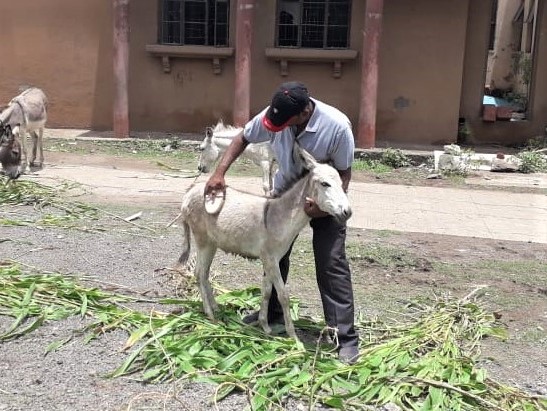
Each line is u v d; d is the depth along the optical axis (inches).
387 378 168.2
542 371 191.0
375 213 395.5
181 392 163.2
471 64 642.2
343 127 175.8
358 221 373.1
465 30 618.2
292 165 180.2
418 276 277.0
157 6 639.1
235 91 589.6
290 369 170.7
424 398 164.9
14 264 248.4
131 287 236.5
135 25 643.5
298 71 635.5
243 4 570.9
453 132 630.5
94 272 253.1
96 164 517.0
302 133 176.2
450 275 280.4
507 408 161.0
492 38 964.0
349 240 327.6
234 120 598.5
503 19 908.0
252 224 182.2
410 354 184.7
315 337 199.5
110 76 651.5
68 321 198.1
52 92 660.1
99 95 655.8
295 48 628.7
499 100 804.0
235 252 189.2
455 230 363.3
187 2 640.4
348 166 180.7
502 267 296.4
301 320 209.2
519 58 829.8
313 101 176.6
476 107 648.4
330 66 631.2
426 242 333.7
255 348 177.9
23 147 463.5
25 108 455.5
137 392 163.8
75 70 654.5
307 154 170.9
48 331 192.4
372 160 557.3
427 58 622.8
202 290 199.3
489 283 272.5
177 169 506.0
